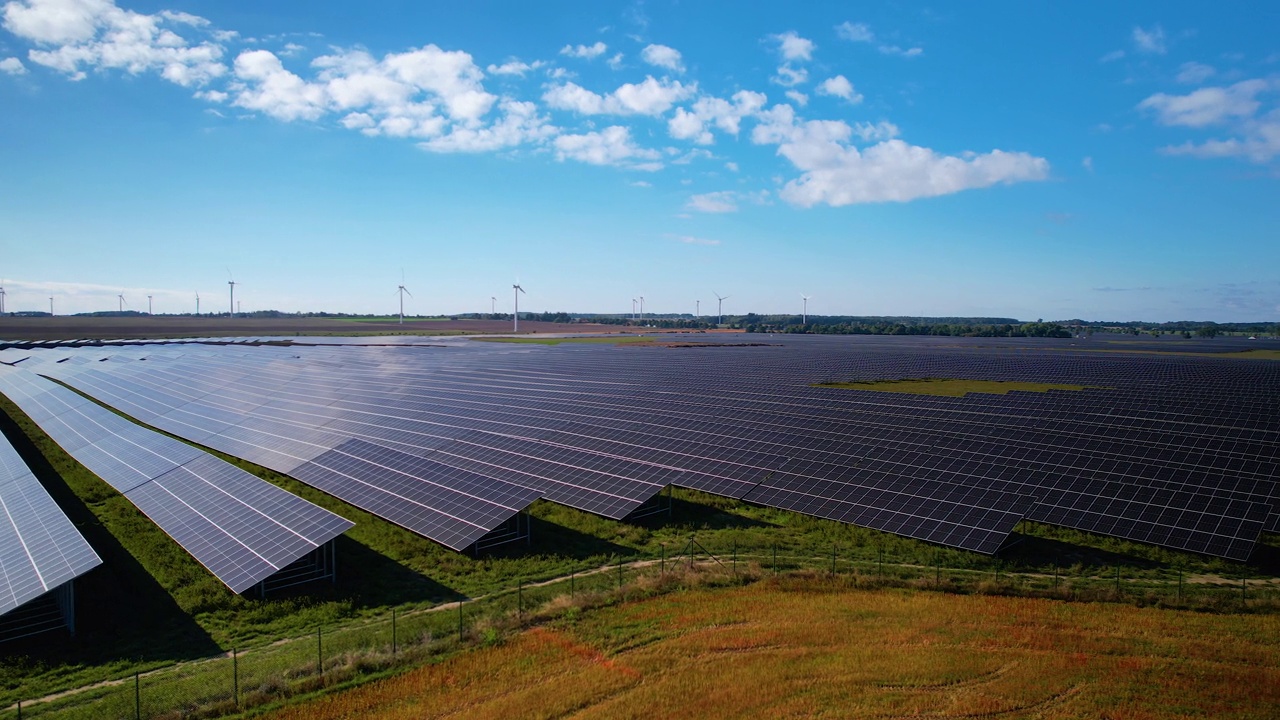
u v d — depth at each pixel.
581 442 57.41
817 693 22.67
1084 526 36.88
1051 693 22.33
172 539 38.91
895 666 24.12
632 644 26.47
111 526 41.66
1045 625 27.16
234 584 30.95
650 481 44.31
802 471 46.31
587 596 30.73
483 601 31.58
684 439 55.84
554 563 35.97
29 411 78.62
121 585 33.25
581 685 23.53
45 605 30.58
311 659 25.92
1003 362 129.75
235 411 77.94
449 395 84.25
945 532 36.41
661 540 39.12
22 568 28.84
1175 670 23.47
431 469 46.47
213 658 26.84
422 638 27.53
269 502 37.97
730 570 33.97
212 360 135.38
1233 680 22.81
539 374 108.50
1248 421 56.75
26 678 25.33
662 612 29.19
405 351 169.00
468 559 36.38
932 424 57.22
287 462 55.22
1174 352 178.00
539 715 21.92
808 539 38.94
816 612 28.81
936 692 22.56
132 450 54.94
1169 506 36.88
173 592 32.41
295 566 35.00
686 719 21.48
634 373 108.44
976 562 34.75
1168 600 29.27
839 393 77.69
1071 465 43.94
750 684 23.30
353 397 84.12
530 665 24.98
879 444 50.59
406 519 40.19
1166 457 45.03
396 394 86.06
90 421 68.19
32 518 34.25
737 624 27.89
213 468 45.41
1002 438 51.22
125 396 92.81
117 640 28.22
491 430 63.03
